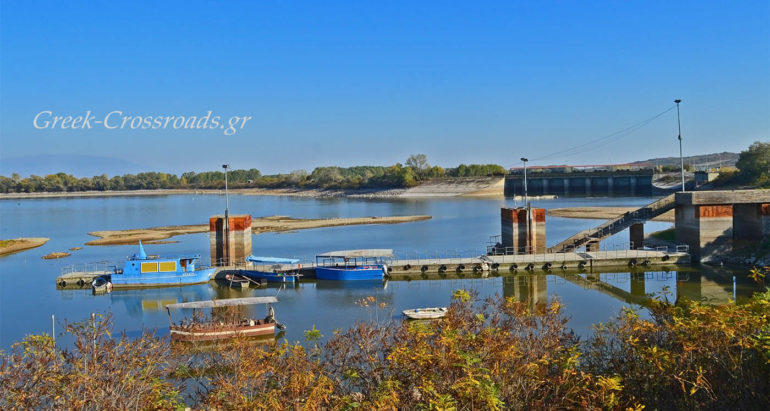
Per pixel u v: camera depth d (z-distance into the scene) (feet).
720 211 260.01
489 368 68.03
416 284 240.94
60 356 72.38
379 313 191.21
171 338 149.59
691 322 71.41
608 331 109.29
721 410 63.57
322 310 196.65
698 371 65.31
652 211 281.74
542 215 286.66
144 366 76.33
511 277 251.80
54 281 258.57
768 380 64.39
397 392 66.80
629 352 75.36
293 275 243.60
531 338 77.92
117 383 65.98
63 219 614.75
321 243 374.22
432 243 364.79
